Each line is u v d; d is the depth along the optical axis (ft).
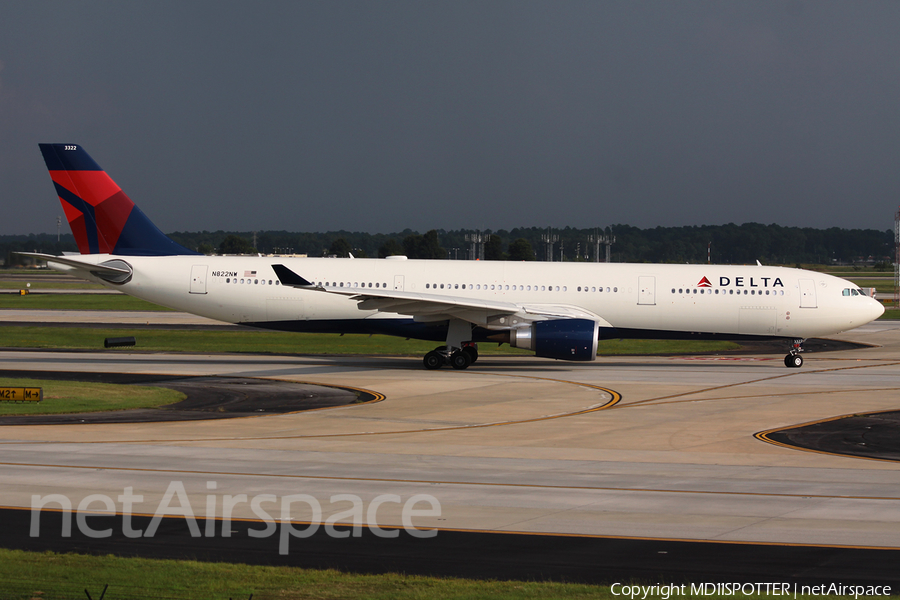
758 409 346.74
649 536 172.55
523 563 155.74
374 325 505.66
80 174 513.45
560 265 518.78
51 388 383.04
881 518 186.70
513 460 247.91
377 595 136.36
